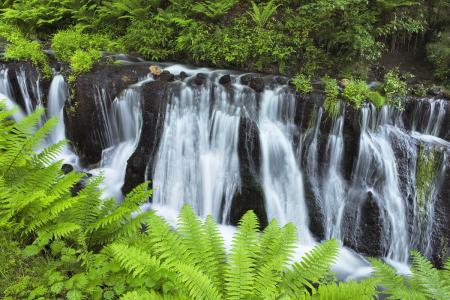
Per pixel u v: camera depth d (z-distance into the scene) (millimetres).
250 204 7867
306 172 8250
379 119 8305
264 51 9844
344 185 8172
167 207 8125
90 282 3527
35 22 12328
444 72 9562
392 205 7934
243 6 11195
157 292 3414
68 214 4426
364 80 9406
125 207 4395
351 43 9312
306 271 3697
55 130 9180
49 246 4141
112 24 12125
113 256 3893
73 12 11953
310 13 10078
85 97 8633
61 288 3436
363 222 7906
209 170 8180
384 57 10305
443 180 7867
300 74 9078
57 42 10078
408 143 8125
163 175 8281
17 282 3561
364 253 7789
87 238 4281
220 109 8242
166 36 10859
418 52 10500
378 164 8031
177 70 9719
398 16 9742
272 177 8172
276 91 8367
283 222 7957
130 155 8570
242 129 8000
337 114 7992
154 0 11383
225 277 3717
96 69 9000
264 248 4082
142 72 9047
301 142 8273
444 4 9969
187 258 3713
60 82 8875
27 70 9062
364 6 9055
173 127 8328
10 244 3926
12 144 5238
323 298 3377
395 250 7871
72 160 8992
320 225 7941
